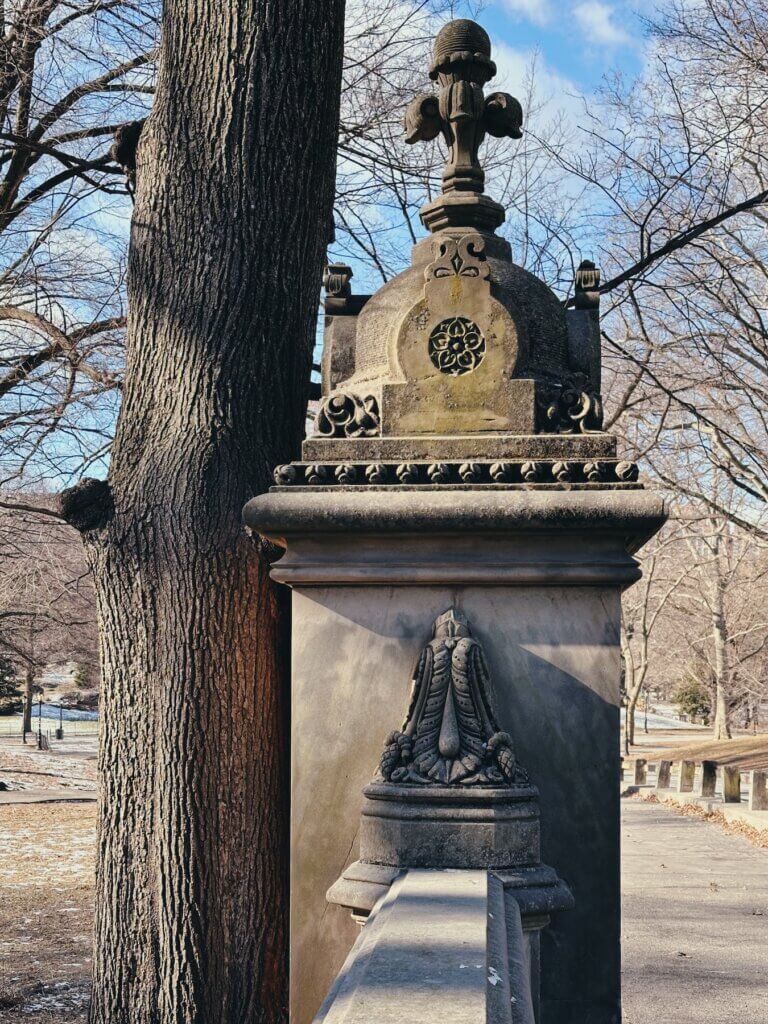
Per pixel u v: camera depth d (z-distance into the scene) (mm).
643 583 43719
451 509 2953
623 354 12359
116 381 8648
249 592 3934
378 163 9727
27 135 8961
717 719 38438
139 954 3777
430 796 2785
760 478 20141
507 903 2516
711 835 17703
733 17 12492
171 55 4273
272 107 4172
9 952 9156
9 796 23406
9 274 9500
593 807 2994
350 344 3496
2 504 7895
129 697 3904
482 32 3666
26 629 19594
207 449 3988
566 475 3002
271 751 3926
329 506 2994
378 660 3084
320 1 4273
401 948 1880
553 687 3037
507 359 3146
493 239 3541
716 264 14633
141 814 3834
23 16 8453
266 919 3836
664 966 9078
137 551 3951
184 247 4156
